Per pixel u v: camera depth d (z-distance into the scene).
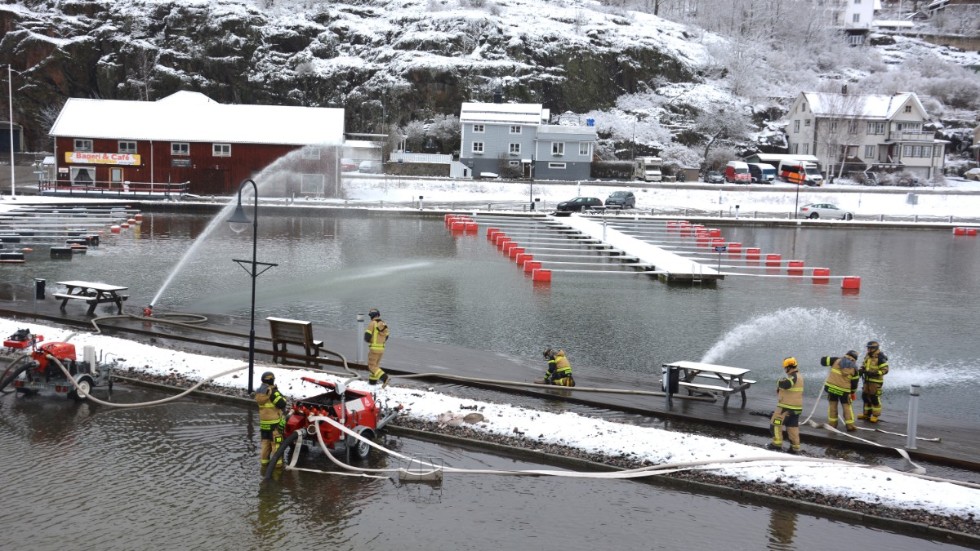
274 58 121.94
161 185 75.38
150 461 15.61
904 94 110.06
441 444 17.09
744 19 159.12
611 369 23.81
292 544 12.51
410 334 27.42
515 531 13.21
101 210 61.06
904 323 32.22
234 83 118.75
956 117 131.62
